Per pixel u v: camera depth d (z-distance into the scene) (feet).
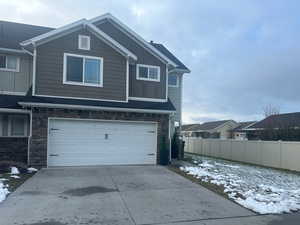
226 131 171.42
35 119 38.42
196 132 186.80
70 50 41.42
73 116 40.09
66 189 26.61
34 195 24.27
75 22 41.06
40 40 39.65
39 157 38.45
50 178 31.42
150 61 49.08
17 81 44.27
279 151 50.55
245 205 22.80
